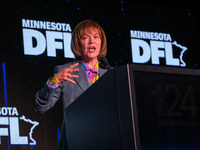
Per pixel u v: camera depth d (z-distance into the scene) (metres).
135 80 0.94
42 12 4.14
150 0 4.77
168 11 4.86
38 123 3.92
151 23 4.72
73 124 1.13
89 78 1.53
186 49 4.82
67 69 1.23
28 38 4.02
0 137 3.72
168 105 0.96
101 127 1.00
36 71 4.00
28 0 4.10
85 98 1.07
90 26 1.62
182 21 4.89
